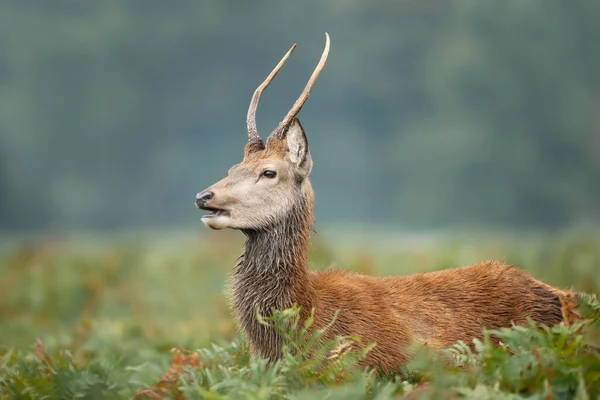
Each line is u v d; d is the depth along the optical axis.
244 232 7.67
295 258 7.51
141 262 19.38
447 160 59.44
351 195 66.75
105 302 14.90
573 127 60.38
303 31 74.31
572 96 61.31
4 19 72.50
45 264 19.81
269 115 72.44
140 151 69.81
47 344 10.52
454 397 6.13
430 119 64.56
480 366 6.56
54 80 69.94
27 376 7.72
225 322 11.66
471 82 61.88
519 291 7.95
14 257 22.27
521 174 58.66
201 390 6.38
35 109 68.38
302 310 7.37
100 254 21.84
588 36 63.78
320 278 7.78
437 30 74.56
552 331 6.77
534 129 60.66
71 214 64.31
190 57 73.69
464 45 64.50
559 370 6.19
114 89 69.75
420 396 6.17
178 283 17.31
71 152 67.69
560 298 7.75
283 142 7.78
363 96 71.69
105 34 71.31
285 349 6.89
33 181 61.78
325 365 7.07
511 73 61.97
